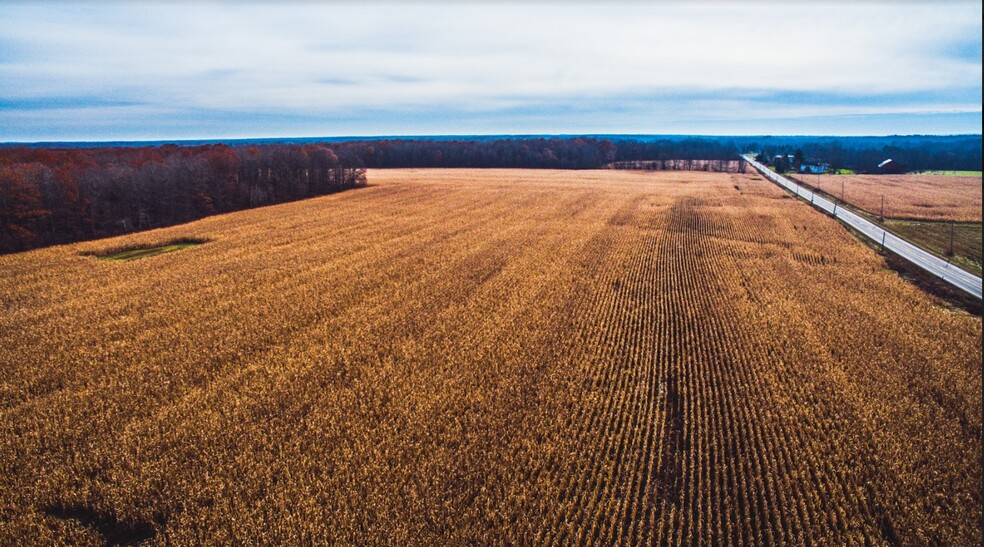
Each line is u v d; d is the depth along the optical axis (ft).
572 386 87.92
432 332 111.96
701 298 135.13
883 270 165.07
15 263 167.12
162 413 81.35
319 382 91.30
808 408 82.28
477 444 73.46
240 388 88.69
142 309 125.80
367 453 71.46
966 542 57.72
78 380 91.45
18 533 59.06
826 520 61.11
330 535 58.49
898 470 68.85
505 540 58.13
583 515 62.03
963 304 136.67
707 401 85.35
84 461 69.97
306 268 161.58
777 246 195.83
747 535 59.16
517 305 128.16
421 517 60.23
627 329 113.70
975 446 73.97
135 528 61.67
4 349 103.50
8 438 74.69
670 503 64.03
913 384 92.07
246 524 59.36
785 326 114.83
